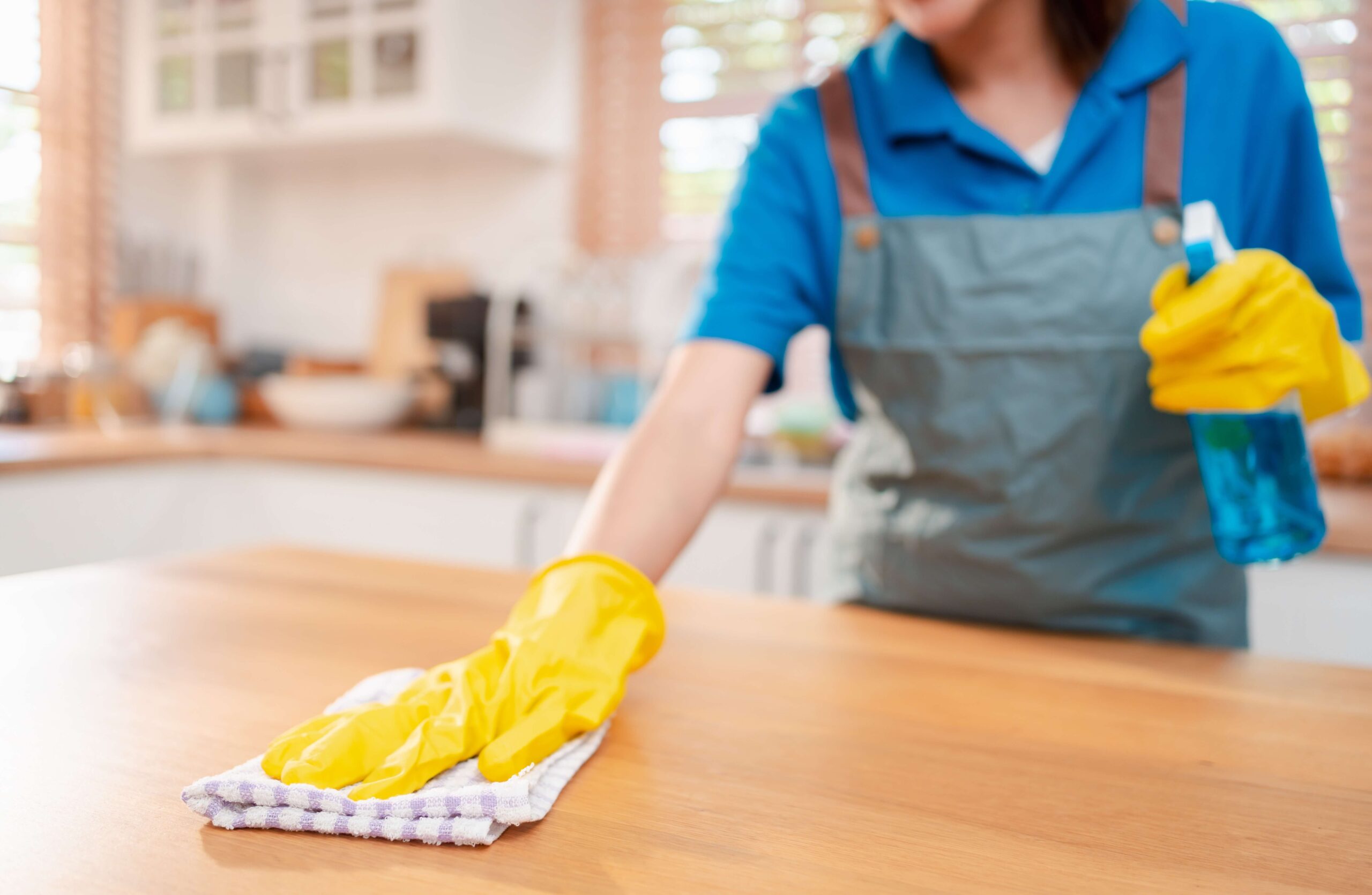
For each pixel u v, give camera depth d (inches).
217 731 20.9
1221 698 25.0
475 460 73.3
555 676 21.5
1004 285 33.3
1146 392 32.3
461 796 16.8
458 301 89.1
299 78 90.4
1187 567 33.1
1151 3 33.8
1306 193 33.2
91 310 99.7
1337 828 17.8
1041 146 35.0
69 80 96.8
